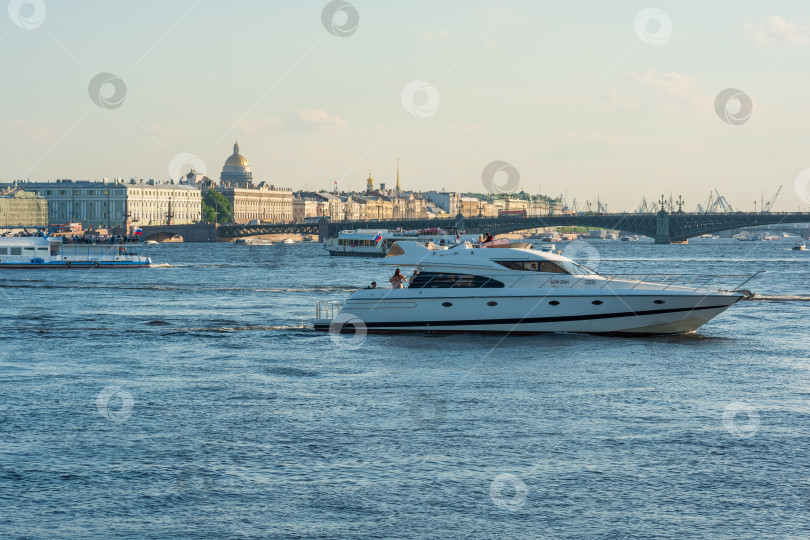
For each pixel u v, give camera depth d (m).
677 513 28.06
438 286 63.72
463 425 37.94
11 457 33.06
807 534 26.61
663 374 49.84
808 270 179.38
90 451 33.91
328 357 55.84
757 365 52.88
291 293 113.56
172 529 26.70
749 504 28.81
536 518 27.59
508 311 62.75
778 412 40.50
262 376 49.41
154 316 81.81
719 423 38.34
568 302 62.56
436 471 31.70
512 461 32.88
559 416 39.59
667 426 37.88
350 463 32.56
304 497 29.20
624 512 28.11
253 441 35.38
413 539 26.16
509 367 51.91
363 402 42.50
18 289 116.50
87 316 81.56
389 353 56.97
